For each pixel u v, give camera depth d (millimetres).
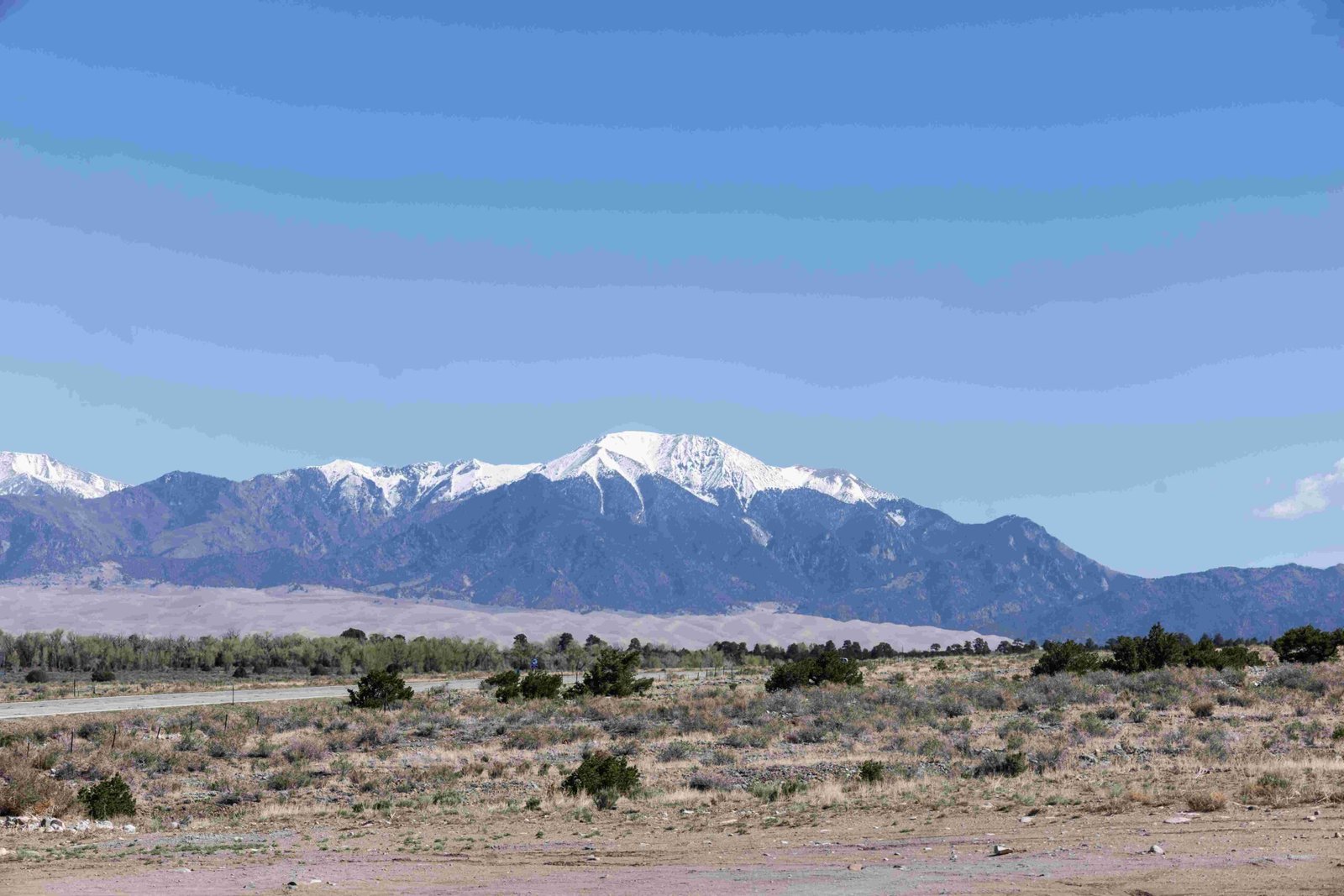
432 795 71750
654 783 70938
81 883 37406
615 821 56156
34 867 43250
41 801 65688
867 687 129000
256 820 67125
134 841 56219
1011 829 43031
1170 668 122625
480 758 86250
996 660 182250
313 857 45656
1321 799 43188
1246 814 41219
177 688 170750
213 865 42844
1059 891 28250
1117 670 136625
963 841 40531
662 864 39188
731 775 71312
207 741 96125
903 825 46938
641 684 136500
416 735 100750
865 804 55219
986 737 81125
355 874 39125
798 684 129250
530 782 75438
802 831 47812
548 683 134250
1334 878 27594
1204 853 32625
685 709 107938
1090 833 39625
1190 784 52719
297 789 77875
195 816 69375
